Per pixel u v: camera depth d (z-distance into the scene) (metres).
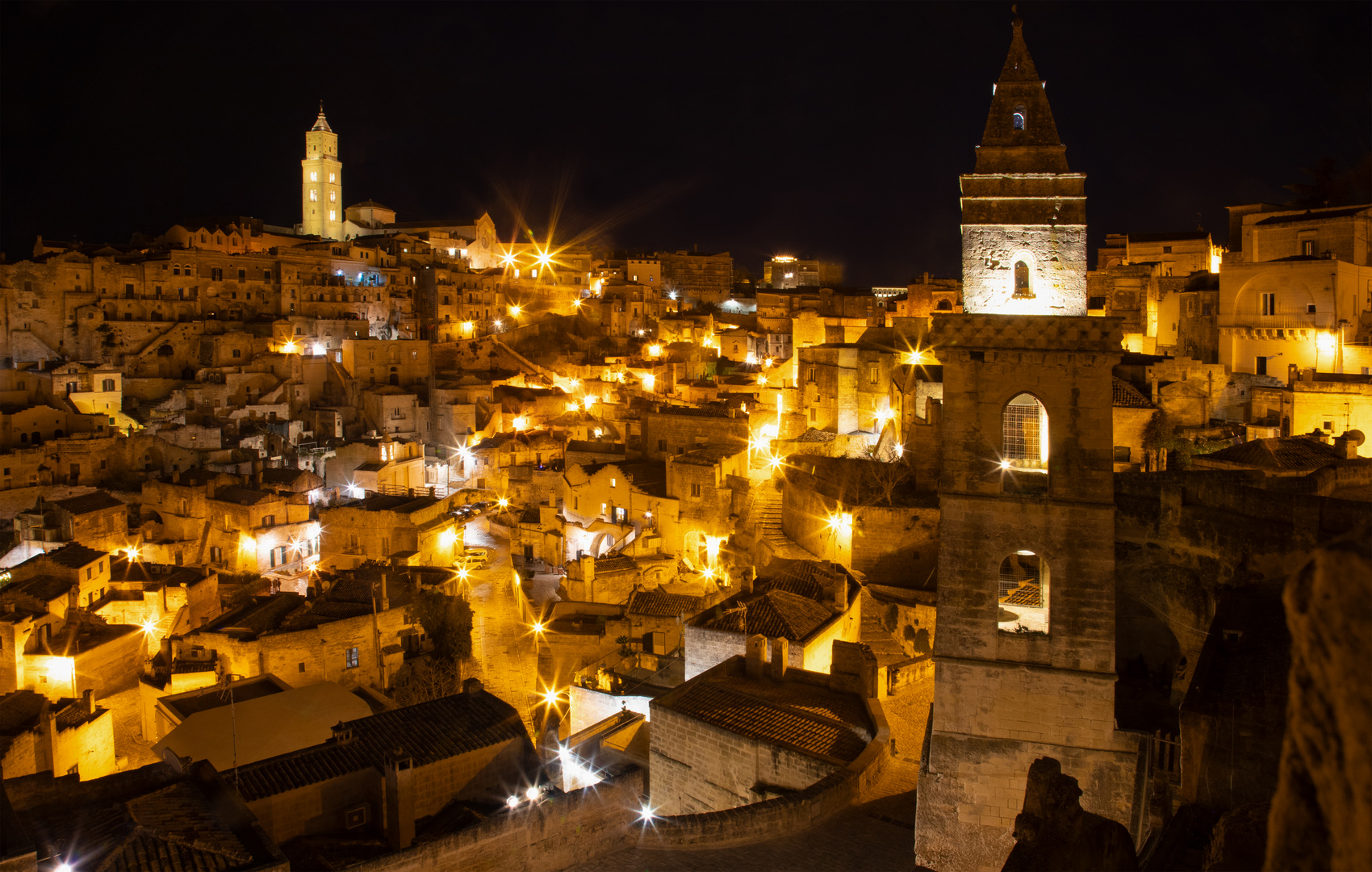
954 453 27.66
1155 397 60.25
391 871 23.00
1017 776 27.25
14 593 58.69
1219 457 48.06
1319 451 46.75
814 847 26.61
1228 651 24.64
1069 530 26.81
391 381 121.94
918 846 27.33
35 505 80.88
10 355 110.12
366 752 36.34
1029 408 27.81
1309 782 6.04
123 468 91.06
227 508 79.12
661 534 75.00
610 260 178.88
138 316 117.62
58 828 26.84
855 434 77.00
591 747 40.25
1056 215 27.41
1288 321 63.28
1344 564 5.71
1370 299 65.56
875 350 77.69
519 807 25.12
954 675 27.70
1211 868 13.78
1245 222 68.50
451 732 38.53
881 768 31.23
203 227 134.25
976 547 27.55
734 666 39.28
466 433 110.94
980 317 27.09
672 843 26.67
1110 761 26.64
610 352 140.00
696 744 33.84
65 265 113.50
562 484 90.56
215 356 115.56
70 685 55.97
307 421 113.06
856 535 53.78
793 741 31.92
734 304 178.62
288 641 55.94
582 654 57.41
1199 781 20.81
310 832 34.00
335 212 168.38
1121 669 38.16
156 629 63.00
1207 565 35.88
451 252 165.50
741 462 76.75
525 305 156.12
